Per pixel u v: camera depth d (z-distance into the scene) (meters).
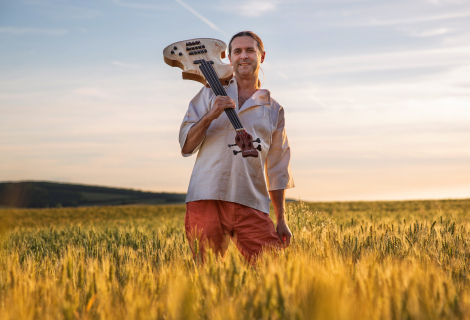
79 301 2.00
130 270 2.39
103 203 81.50
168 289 1.98
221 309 1.68
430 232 4.38
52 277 2.41
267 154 3.67
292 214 5.33
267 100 3.45
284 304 1.66
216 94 3.02
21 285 2.02
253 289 1.86
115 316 1.75
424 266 2.73
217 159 3.21
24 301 1.85
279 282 1.71
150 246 4.27
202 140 3.18
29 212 33.25
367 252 3.29
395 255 3.16
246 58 3.31
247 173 3.25
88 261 3.04
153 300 1.93
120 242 5.44
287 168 3.67
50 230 8.05
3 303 1.88
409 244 3.81
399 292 1.71
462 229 4.68
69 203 79.25
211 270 2.11
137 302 1.75
